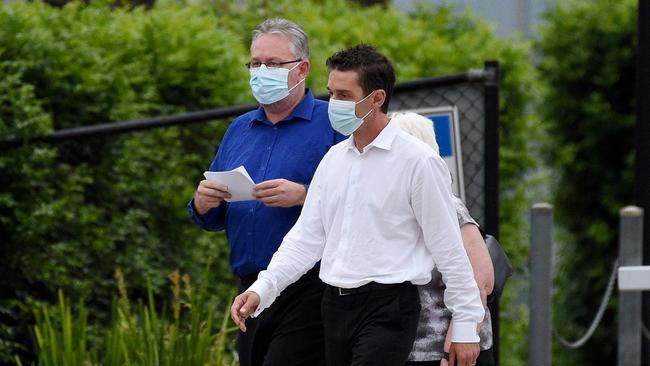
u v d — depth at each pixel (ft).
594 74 134.10
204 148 90.99
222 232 90.84
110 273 83.51
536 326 83.15
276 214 61.46
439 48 112.57
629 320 86.33
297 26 62.13
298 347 60.95
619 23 133.08
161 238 86.94
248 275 62.85
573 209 136.05
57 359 73.15
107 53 86.94
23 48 80.48
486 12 186.91
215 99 91.91
